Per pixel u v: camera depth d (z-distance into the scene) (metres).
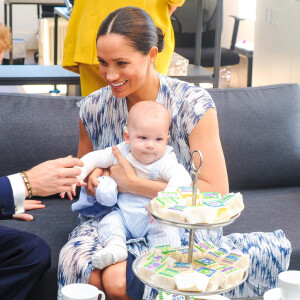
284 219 2.67
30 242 2.15
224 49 5.96
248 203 2.83
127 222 2.18
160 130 2.12
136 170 2.20
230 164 2.95
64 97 2.89
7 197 1.98
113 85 2.15
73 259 2.11
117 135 2.37
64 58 3.59
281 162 3.01
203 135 2.21
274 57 5.39
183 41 5.64
